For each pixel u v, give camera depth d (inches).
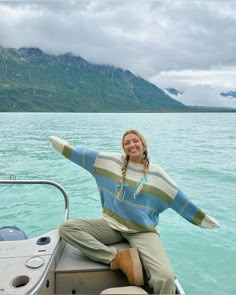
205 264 163.9
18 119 2121.1
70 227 99.3
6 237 113.7
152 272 89.1
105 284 94.3
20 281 79.7
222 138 879.7
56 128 1244.5
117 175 106.9
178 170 408.2
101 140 794.2
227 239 192.4
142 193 102.2
